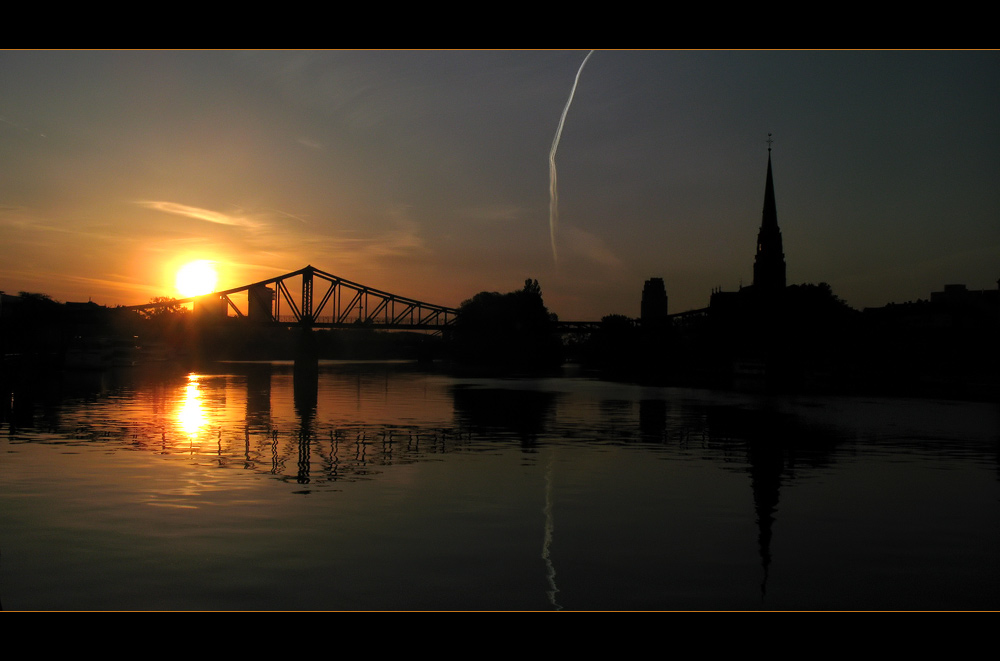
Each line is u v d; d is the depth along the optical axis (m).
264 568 20.44
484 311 198.88
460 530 24.28
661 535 23.92
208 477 32.56
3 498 28.16
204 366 180.62
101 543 22.45
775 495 29.95
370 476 33.19
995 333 128.00
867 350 141.12
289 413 62.09
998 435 50.06
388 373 153.00
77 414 59.38
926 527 25.16
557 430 51.50
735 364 163.62
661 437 47.97
